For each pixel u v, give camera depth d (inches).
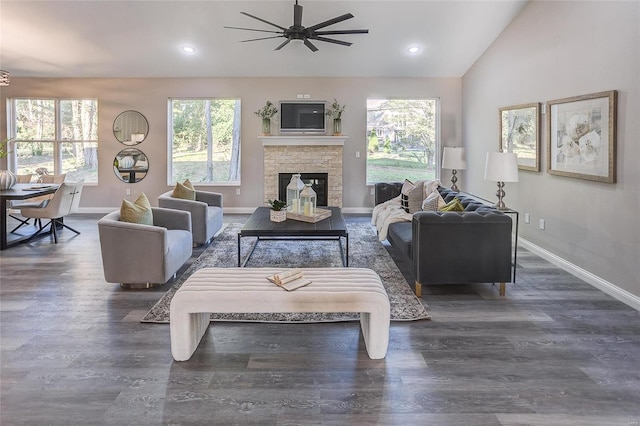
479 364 99.4
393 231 183.9
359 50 265.9
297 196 195.6
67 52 265.4
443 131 312.0
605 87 147.4
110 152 311.0
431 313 130.8
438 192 197.5
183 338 99.9
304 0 209.9
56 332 116.2
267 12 220.5
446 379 92.8
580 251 164.9
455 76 307.9
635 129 133.5
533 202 202.7
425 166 318.3
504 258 142.6
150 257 147.6
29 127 311.3
